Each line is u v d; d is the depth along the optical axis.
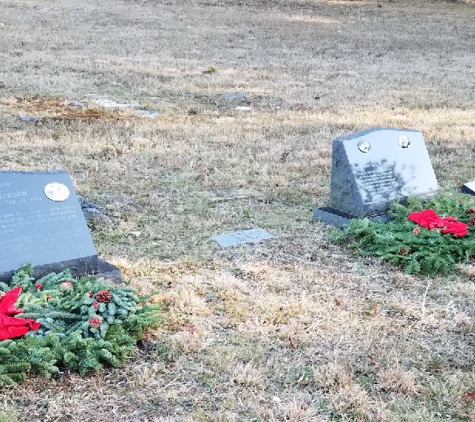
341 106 11.55
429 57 17.45
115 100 11.35
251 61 15.83
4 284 4.22
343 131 9.72
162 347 4.02
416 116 10.85
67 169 7.52
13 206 4.54
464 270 5.25
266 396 3.59
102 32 18.72
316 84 13.51
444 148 8.95
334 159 6.26
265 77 14.05
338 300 4.69
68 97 11.27
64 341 3.78
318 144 8.91
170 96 11.95
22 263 4.42
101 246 5.53
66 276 4.41
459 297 4.82
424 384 3.73
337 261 5.40
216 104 11.52
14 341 3.71
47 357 3.66
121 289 4.22
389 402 3.56
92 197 6.68
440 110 11.36
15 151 8.05
